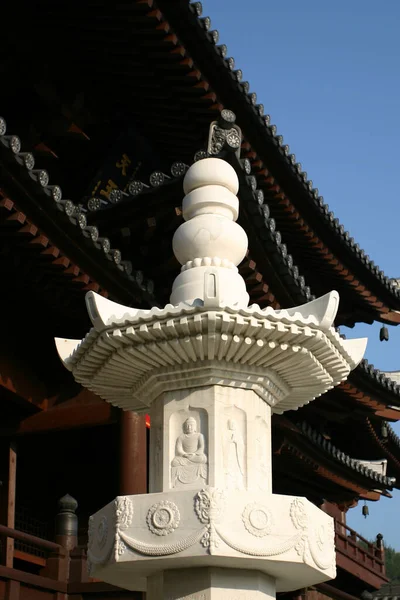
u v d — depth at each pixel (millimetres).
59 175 16406
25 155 9672
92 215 12953
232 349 6086
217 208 6695
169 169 16328
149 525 5781
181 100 14836
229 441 6172
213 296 5809
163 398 6418
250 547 5641
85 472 17141
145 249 13609
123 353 6230
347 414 18375
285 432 16844
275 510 5805
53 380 13578
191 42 13797
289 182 15742
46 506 17047
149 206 12609
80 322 12961
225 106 14750
